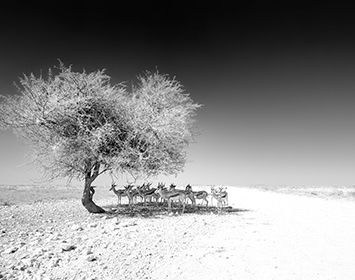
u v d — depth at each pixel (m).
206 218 15.90
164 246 9.59
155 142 17.39
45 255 8.16
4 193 34.16
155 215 17.16
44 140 16.70
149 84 18.39
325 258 8.23
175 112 18.25
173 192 18.42
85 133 16.38
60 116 16.27
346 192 42.31
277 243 10.01
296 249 9.20
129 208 19.97
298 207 21.14
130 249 9.12
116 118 17.47
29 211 18.53
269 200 27.22
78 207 21.14
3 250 8.84
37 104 16.02
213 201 29.08
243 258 8.25
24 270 7.04
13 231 12.02
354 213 17.69
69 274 6.84
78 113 16.59
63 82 16.67
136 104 18.44
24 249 9.00
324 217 16.05
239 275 6.91
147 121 17.47
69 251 8.78
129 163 17.33
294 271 7.17
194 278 6.72
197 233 11.75
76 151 16.34
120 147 17.08
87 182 17.78
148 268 7.39
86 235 11.16
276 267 7.47
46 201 26.05
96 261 7.84
